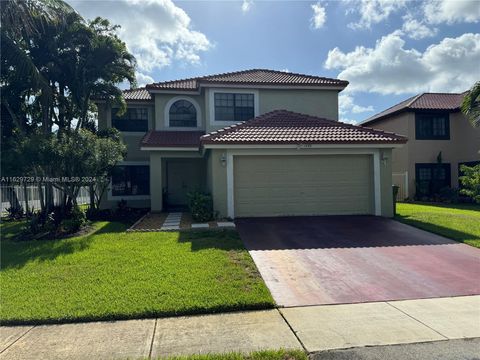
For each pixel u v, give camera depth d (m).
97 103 20.50
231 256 8.87
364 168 14.96
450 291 6.66
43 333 5.10
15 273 7.79
